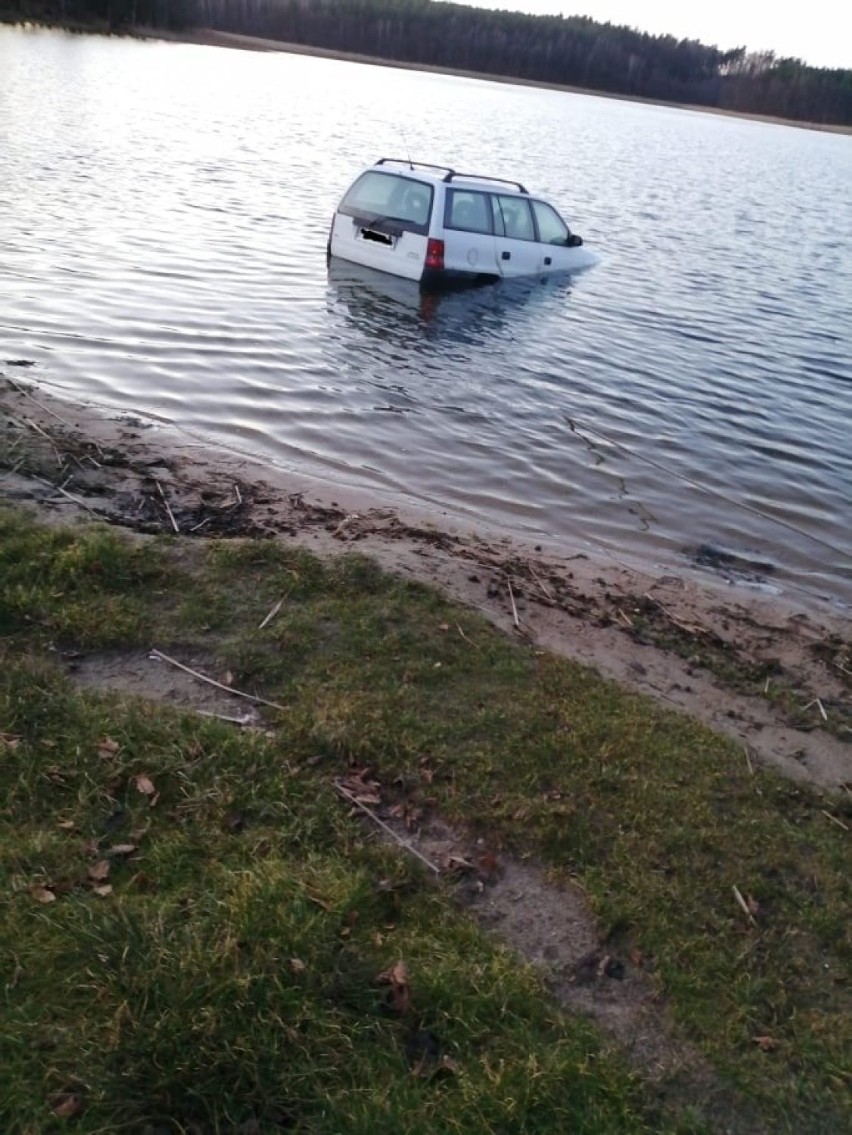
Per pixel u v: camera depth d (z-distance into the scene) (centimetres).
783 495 862
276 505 677
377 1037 275
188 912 301
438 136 3878
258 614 490
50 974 275
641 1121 269
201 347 1023
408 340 1145
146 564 514
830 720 507
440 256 1336
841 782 450
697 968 320
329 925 302
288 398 921
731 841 380
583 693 466
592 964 319
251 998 270
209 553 539
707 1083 284
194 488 682
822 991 321
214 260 1372
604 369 1145
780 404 1102
